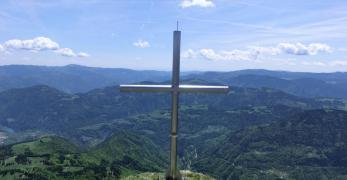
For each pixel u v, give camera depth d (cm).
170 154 2298
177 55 2195
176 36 2186
